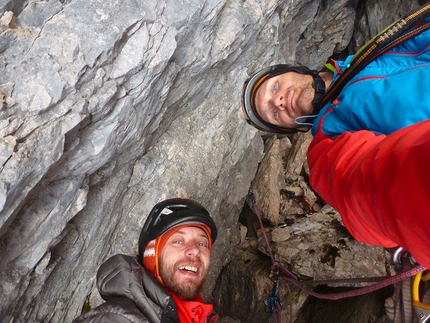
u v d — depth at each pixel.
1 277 1.50
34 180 1.29
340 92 1.69
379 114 1.40
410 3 3.55
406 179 0.72
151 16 1.55
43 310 1.97
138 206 2.51
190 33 1.88
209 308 1.95
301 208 3.88
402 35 1.49
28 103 1.21
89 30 1.35
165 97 2.02
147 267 2.05
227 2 2.21
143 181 2.46
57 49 1.28
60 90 1.27
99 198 2.05
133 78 1.59
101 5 1.39
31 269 1.59
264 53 2.98
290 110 2.10
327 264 3.06
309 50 4.36
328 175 1.17
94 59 1.37
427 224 0.66
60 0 1.31
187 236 2.07
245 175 3.48
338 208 1.12
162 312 1.72
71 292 2.18
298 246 3.22
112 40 1.41
